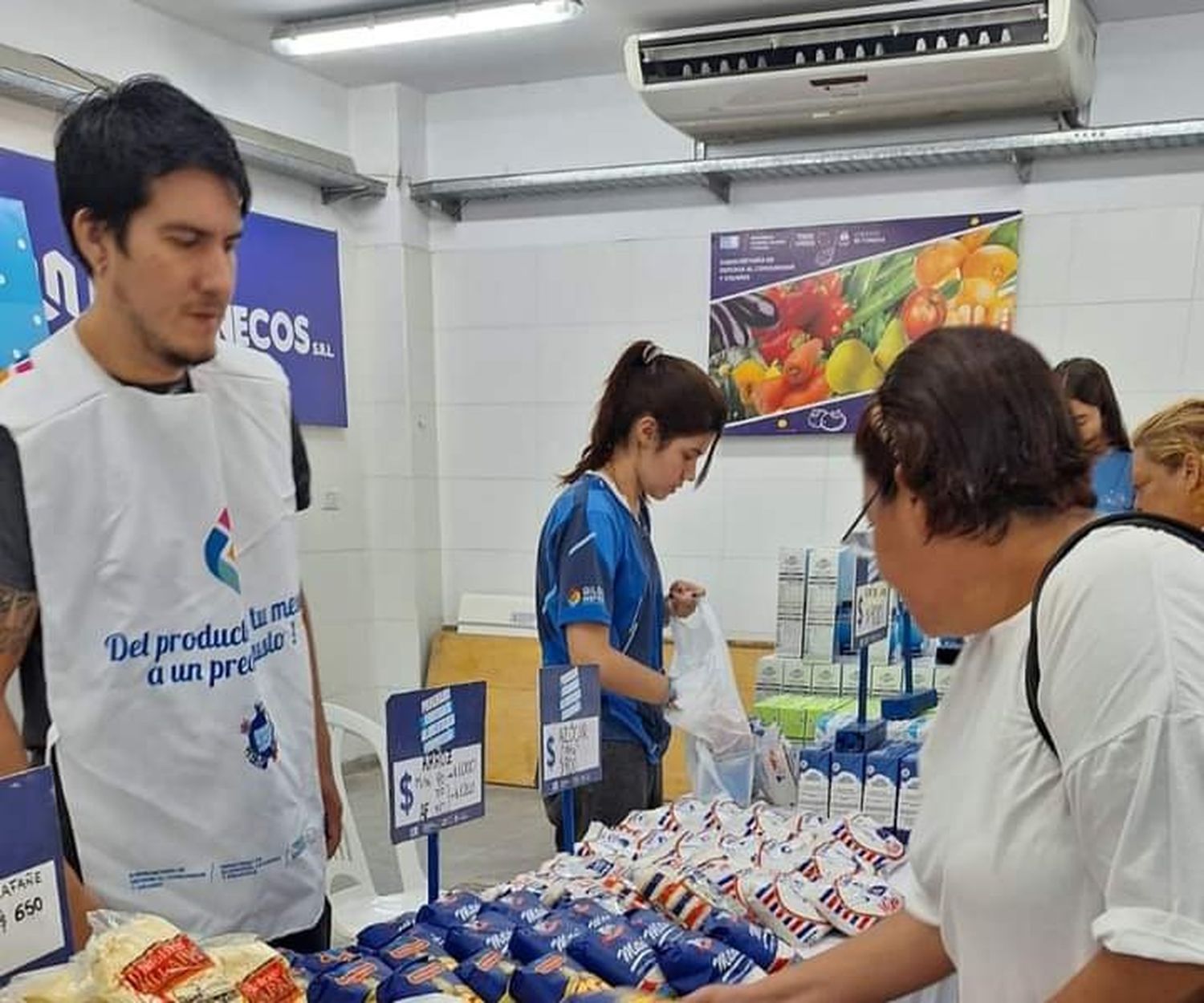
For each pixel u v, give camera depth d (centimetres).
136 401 123
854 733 204
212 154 114
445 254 500
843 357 435
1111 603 74
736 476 458
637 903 139
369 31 384
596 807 189
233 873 133
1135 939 68
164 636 126
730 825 175
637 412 192
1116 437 276
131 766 124
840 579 258
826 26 363
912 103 382
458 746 140
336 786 177
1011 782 83
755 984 110
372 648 502
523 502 500
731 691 200
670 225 461
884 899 149
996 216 409
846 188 432
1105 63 391
